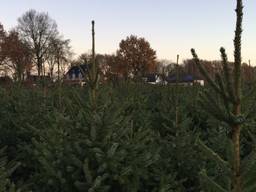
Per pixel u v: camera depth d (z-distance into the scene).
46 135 7.94
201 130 10.88
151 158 6.66
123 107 7.09
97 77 7.09
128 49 83.25
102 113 6.59
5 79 21.39
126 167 6.07
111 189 6.18
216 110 3.97
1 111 12.87
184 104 11.54
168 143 8.06
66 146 6.41
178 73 11.11
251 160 3.91
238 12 3.67
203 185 4.60
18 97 14.42
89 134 6.42
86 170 5.87
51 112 10.64
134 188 6.15
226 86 3.87
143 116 10.73
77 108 7.63
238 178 3.95
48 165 6.29
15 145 10.77
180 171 7.54
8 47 85.62
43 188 6.56
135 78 19.30
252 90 3.92
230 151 3.99
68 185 6.16
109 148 6.22
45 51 84.56
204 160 7.49
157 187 6.79
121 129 6.60
